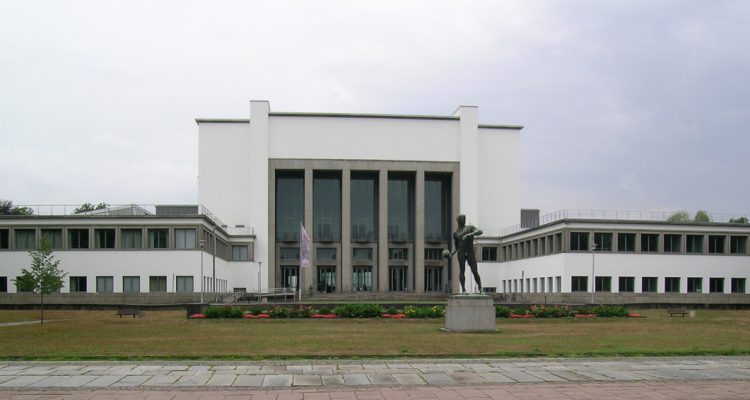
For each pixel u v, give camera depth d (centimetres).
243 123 11081
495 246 10994
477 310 3756
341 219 10862
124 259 8144
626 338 3300
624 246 8369
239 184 10981
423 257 10775
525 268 9712
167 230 8225
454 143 10950
